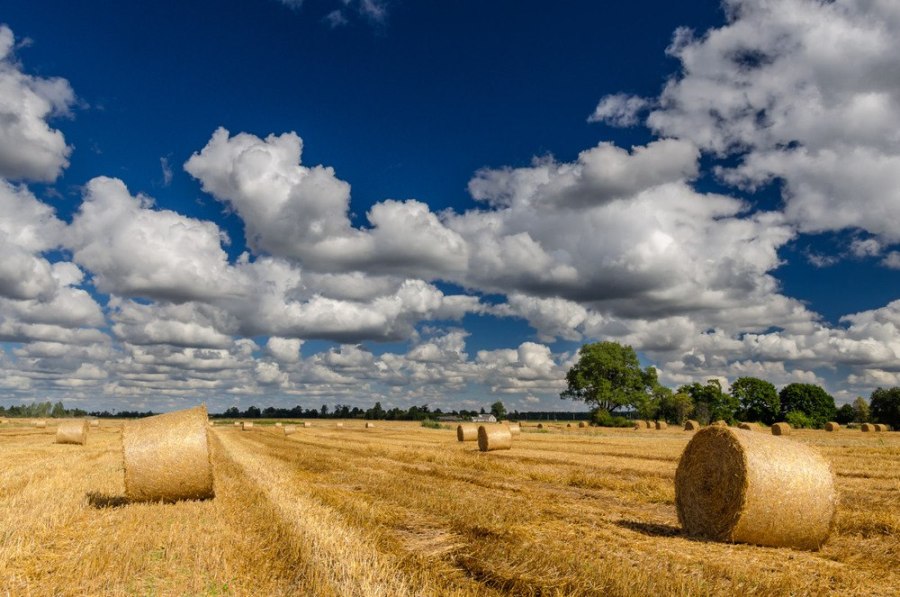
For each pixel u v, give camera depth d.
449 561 8.79
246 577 7.93
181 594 7.32
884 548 10.04
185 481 14.45
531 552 9.05
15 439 43.22
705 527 11.59
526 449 33.69
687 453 12.30
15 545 9.46
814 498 10.62
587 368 88.94
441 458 26.00
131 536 10.15
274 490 15.35
